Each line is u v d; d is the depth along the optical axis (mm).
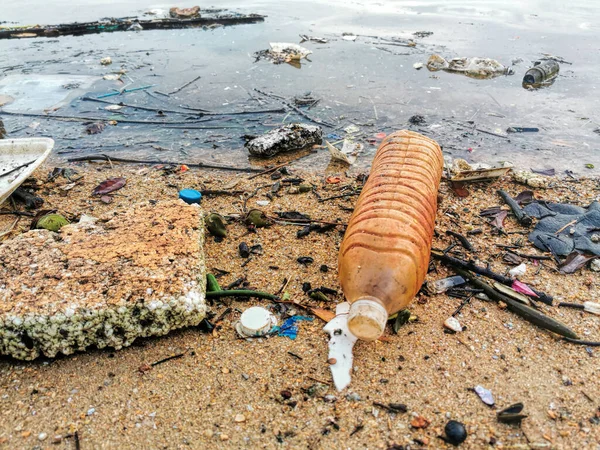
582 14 1952
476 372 437
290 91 1204
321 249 608
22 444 376
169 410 403
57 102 1152
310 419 396
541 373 437
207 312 499
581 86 1226
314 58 1445
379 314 391
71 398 411
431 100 1152
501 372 438
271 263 584
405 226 438
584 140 956
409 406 405
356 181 800
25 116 1077
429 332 481
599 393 416
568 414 398
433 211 514
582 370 439
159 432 386
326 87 1228
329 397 413
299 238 631
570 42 1573
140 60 1446
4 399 410
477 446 374
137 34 1749
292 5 2174
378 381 428
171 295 452
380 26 1796
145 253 500
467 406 405
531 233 640
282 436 383
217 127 1021
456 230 655
